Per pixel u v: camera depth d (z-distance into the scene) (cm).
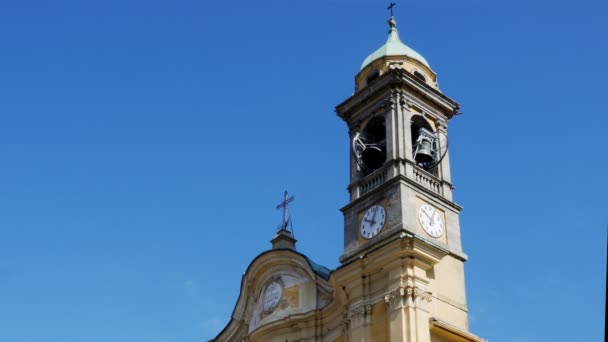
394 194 3859
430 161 4144
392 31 4494
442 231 3919
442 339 3647
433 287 3741
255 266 4328
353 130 4262
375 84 4172
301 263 4153
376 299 3691
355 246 3919
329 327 3975
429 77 4353
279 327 4091
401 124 4047
